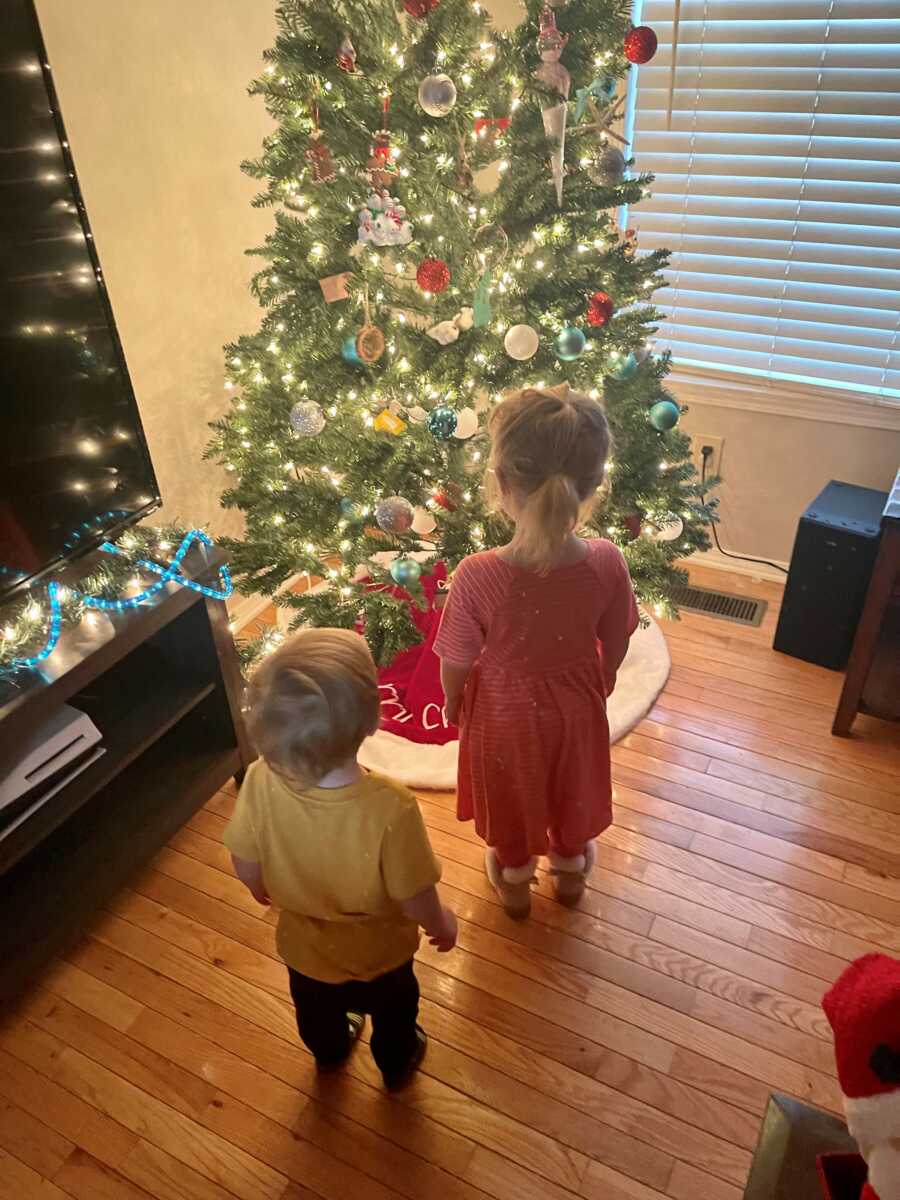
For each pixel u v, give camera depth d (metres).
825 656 2.54
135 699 1.98
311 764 1.08
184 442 2.48
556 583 1.35
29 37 1.45
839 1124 1.13
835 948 1.81
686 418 2.88
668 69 2.42
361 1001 1.38
